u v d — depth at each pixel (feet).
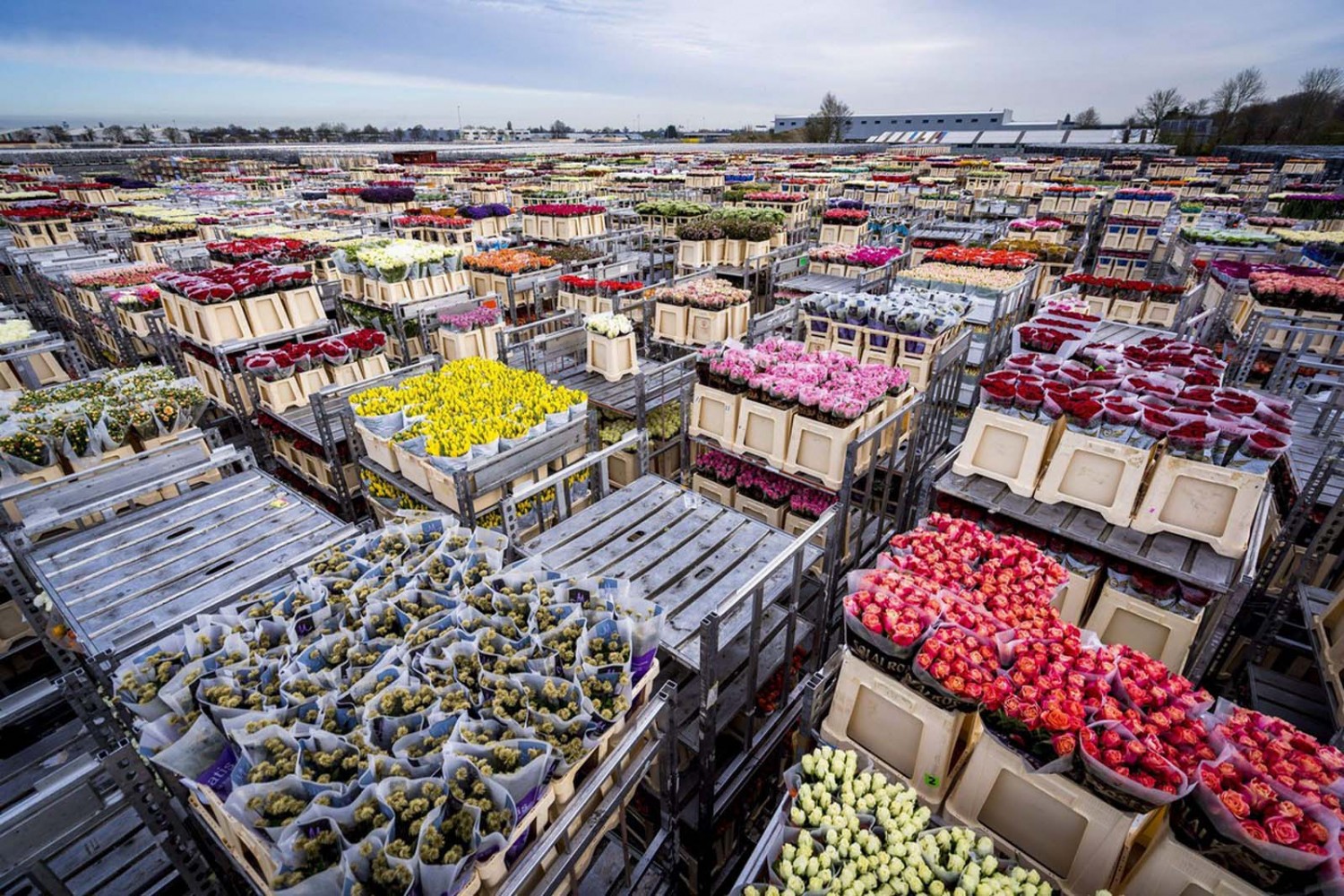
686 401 22.65
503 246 55.11
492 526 19.97
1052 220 63.00
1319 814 8.41
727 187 100.94
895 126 362.74
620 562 16.14
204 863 12.03
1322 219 72.79
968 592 12.90
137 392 22.18
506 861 9.34
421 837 8.22
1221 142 202.59
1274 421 16.02
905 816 10.32
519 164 160.04
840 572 20.25
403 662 10.98
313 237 55.52
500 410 20.07
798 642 16.93
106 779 10.61
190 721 10.03
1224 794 8.54
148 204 84.84
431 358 26.66
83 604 14.06
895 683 11.65
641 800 15.39
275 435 28.12
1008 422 17.74
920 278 39.83
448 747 9.25
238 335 30.37
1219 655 19.52
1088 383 18.95
